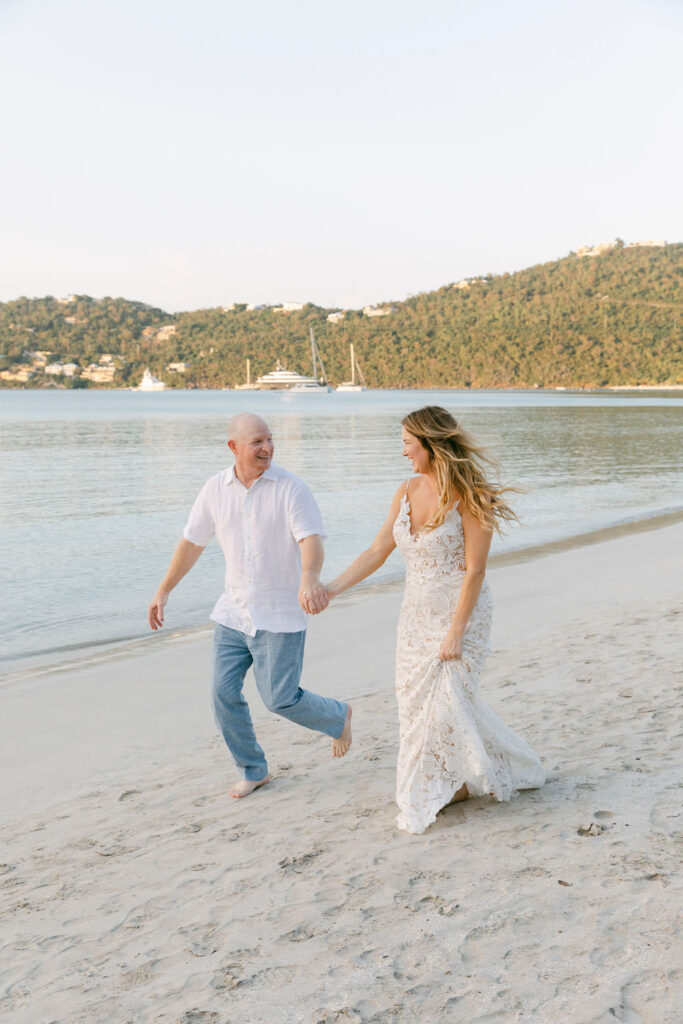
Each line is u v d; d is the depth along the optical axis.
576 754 4.07
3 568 11.28
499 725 3.54
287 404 115.56
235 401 134.25
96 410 92.25
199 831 3.59
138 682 6.14
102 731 5.06
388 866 3.10
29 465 28.31
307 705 3.73
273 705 3.70
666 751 3.99
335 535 13.91
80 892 3.14
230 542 3.69
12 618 8.64
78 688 6.02
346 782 4.00
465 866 3.04
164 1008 2.39
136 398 160.00
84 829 3.70
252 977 2.50
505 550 12.18
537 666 5.80
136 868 3.29
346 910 2.83
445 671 3.35
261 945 2.67
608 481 21.95
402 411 86.56
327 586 3.55
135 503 18.45
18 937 2.86
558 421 57.88
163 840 3.53
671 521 14.68
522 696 5.11
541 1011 2.23
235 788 3.95
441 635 3.35
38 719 5.32
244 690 5.85
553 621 7.35
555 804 3.49
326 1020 2.27
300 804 3.78
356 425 57.69
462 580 3.34
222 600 3.80
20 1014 2.43
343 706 3.87
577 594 8.60
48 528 14.91
